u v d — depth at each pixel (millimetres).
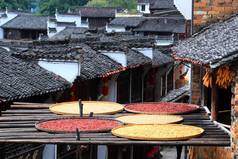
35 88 15406
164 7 65438
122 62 23328
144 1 72875
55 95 16938
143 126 9922
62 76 17891
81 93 19562
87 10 64188
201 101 14547
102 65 21578
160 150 27125
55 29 50188
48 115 11336
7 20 54406
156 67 30891
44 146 15836
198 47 11828
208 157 12234
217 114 11438
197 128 9789
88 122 10367
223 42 10734
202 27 15531
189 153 15578
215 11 15477
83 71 19406
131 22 55281
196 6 15562
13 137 9094
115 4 89375
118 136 9109
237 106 8961
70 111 11688
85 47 23578
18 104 12867
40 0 87062
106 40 29844
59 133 9398
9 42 25797
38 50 19609
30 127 10070
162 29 53156
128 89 25875
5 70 16016
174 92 24109
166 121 10555
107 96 22656
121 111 11945
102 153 19859
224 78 9766
